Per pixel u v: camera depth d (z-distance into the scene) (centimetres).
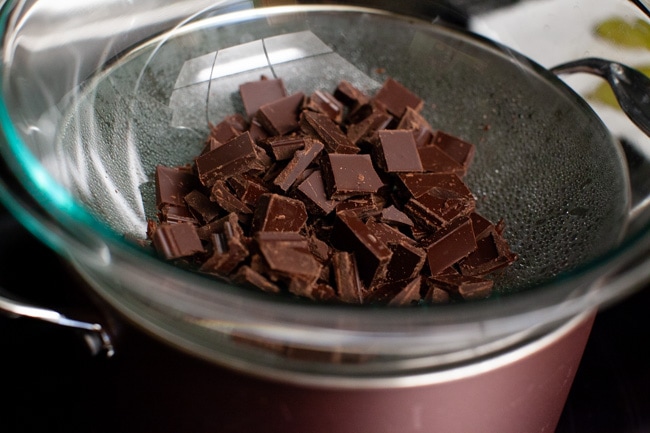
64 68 41
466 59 47
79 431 42
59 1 41
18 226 49
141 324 36
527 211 43
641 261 35
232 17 46
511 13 46
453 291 39
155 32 44
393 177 42
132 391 39
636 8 42
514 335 36
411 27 47
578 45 44
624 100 42
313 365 35
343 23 47
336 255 38
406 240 40
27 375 44
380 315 33
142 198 42
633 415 46
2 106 37
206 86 46
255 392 36
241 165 40
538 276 40
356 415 36
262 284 36
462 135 46
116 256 34
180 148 45
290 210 39
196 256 38
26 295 46
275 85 46
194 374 36
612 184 40
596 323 50
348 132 43
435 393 36
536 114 45
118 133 42
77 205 36
